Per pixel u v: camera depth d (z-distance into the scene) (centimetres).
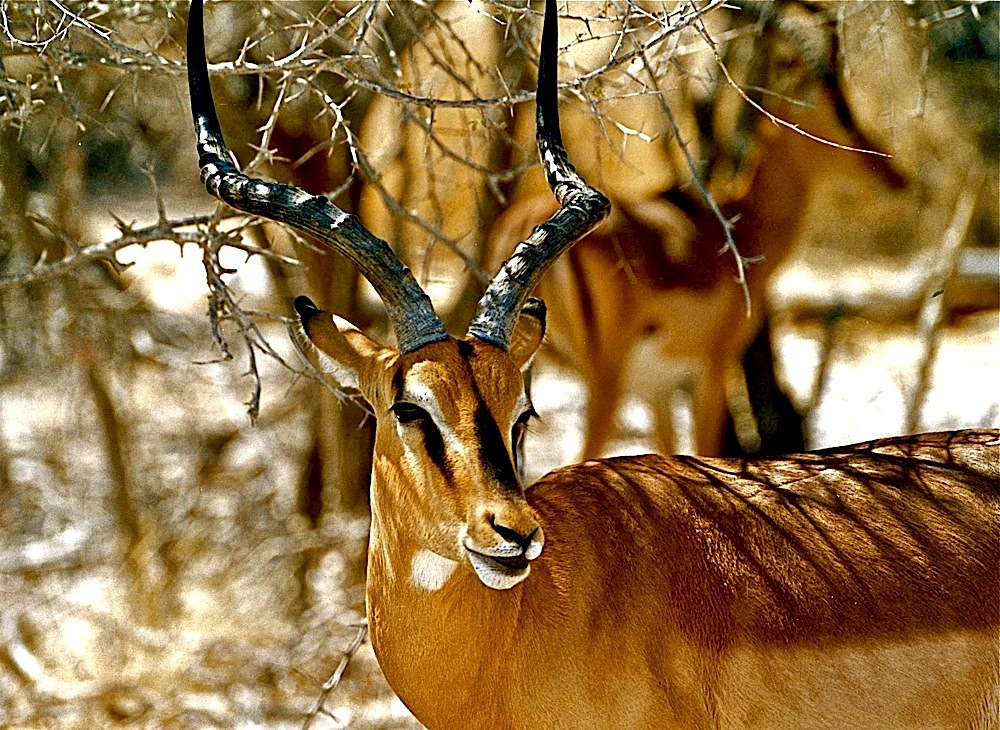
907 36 1438
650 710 670
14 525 1505
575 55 1363
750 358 1630
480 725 679
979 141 1675
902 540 692
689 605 672
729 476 730
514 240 1452
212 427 1747
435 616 656
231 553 1403
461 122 1308
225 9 1238
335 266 1349
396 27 1174
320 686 1165
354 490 1414
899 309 2166
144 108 1316
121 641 1234
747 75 1477
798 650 669
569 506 699
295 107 1278
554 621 667
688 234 1535
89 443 1659
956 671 677
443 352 612
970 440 766
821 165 1542
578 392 2009
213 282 778
